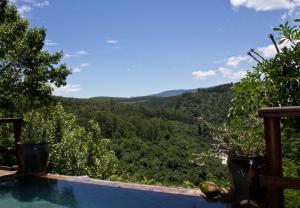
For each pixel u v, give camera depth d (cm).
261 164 334
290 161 301
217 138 374
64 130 1534
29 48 990
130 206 407
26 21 1058
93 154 1953
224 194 398
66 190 501
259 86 344
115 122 6112
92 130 2177
